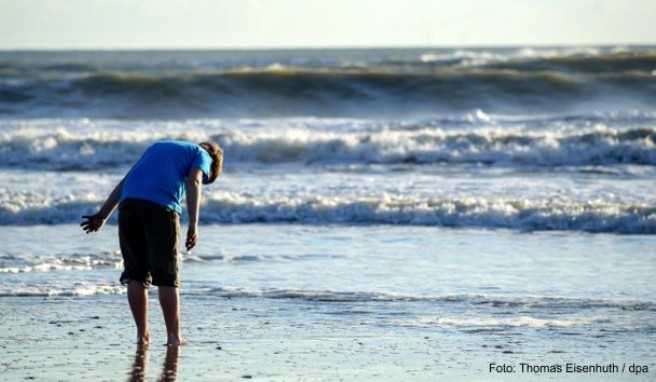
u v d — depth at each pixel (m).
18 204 40.44
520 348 19.33
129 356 18.61
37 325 21.52
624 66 115.69
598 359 18.36
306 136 60.44
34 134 61.72
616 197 42.84
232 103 98.25
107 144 60.44
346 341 20.03
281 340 20.14
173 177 19.42
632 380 16.88
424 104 99.69
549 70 115.75
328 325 21.62
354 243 34.38
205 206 40.50
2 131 66.44
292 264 30.16
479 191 44.97
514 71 108.88
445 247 33.50
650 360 18.25
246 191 45.09
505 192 44.62
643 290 25.81
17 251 32.12
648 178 50.75
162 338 20.33
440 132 63.38
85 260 30.06
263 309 23.48
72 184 48.25
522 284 26.75
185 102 97.94
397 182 48.88
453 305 23.83
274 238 35.56
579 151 57.28
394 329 21.19
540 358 18.48
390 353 18.95
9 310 23.19
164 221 19.30
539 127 66.94
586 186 46.97
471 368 17.72
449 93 100.81
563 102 100.44
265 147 59.31
